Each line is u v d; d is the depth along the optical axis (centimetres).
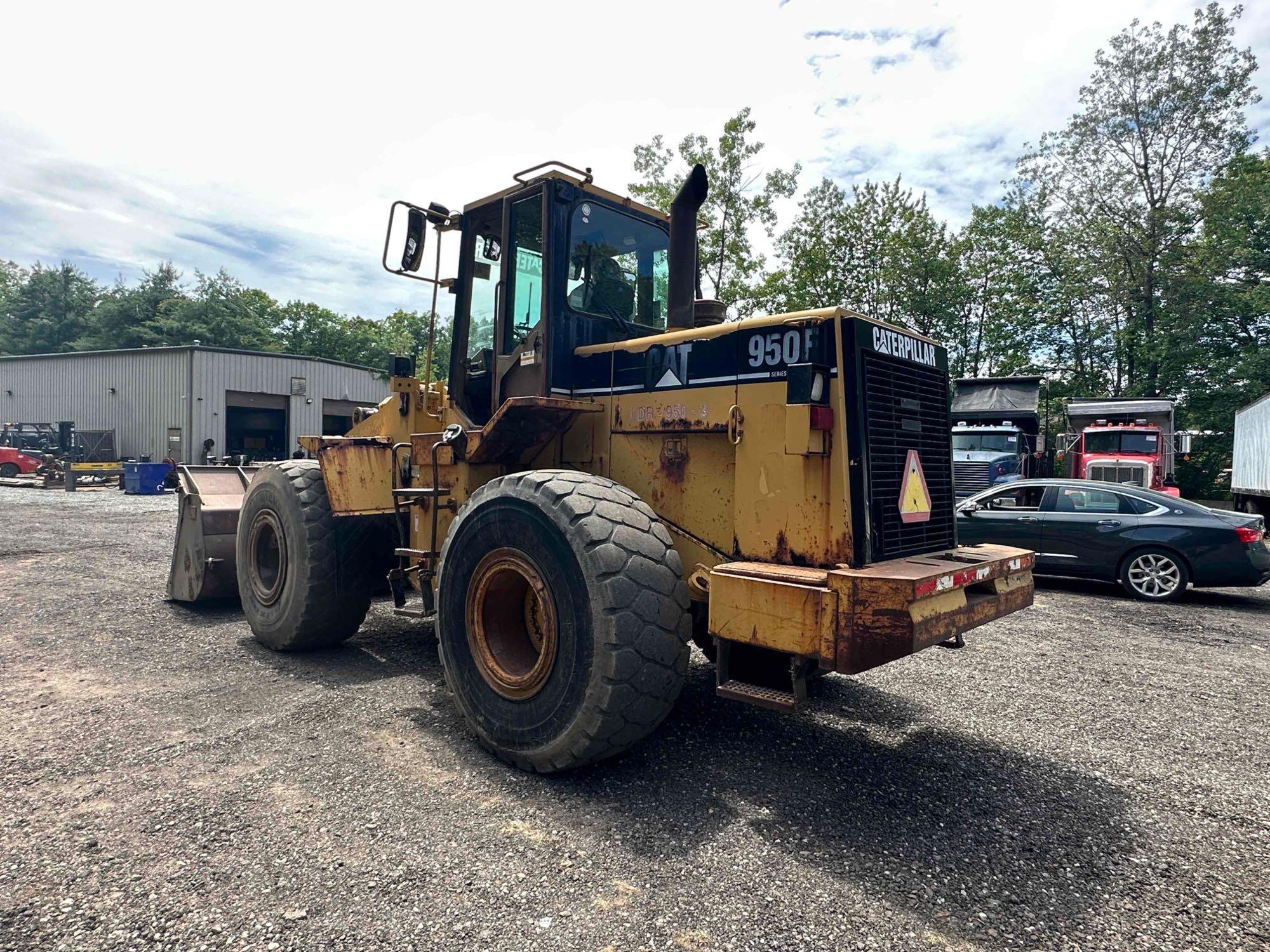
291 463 505
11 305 5850
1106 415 1752
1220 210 2458
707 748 349
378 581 496
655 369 368
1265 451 1441
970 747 365
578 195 414
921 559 328
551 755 300
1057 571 862
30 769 306
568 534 299
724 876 239
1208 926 222
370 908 216
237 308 5159
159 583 733
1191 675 511
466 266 470
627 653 286
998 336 2977
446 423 470
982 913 225
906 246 2852
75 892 221
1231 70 2445
